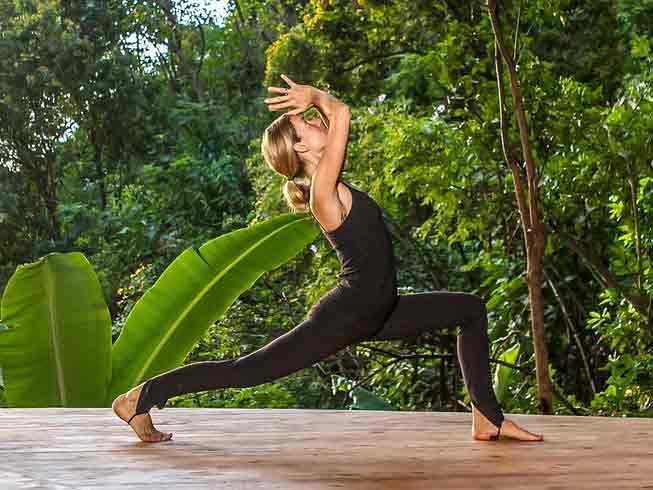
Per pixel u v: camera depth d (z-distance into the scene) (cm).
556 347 769
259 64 2034
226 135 1864
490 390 346
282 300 914
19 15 1930
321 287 821
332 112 296
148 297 514
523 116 551
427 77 774
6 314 491
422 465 302
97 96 1920
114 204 1777
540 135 632
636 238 608
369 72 1020
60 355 501
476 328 333
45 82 1878
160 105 2044
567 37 844
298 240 516
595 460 310
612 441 352
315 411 444
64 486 267
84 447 336
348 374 877
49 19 1908
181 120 1892
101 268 1526
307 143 309
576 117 617
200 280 512
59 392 505
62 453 322
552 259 739
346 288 300
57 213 1873
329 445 343
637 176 609
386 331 318
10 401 503
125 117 1953
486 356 339
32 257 1827
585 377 781
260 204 1000
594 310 755
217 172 1622
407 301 319
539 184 629
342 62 1006
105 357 506
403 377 753
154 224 1529
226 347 866
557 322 767
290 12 1759
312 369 884
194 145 1877
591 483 272
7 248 1839
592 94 646
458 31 723
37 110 1900
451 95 758
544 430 383
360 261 298
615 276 729
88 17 2039
